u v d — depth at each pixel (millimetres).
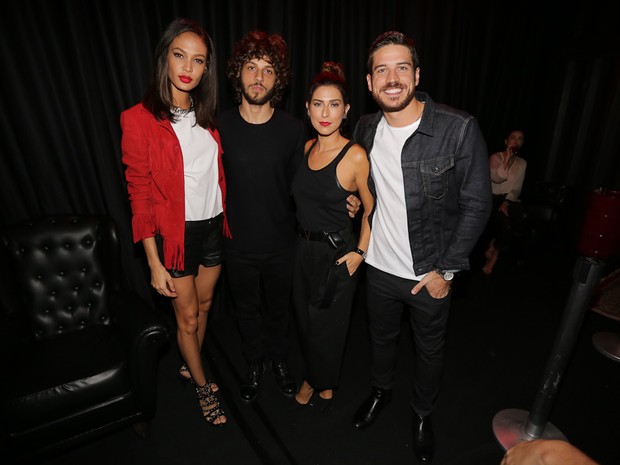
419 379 1799
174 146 1546
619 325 2930
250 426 2031
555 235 4195
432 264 1564
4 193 2158
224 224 1872
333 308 1740
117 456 1861
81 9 2082
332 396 2219
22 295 1946
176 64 1470
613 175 4297
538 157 4785
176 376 2379
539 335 2824
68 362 1737
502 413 2088
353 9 2855
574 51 4246
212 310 2953
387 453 1881
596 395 2256
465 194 1404
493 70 3961
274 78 1700
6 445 1536
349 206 1632
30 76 2062
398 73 1349
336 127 1562
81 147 2285
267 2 2457
